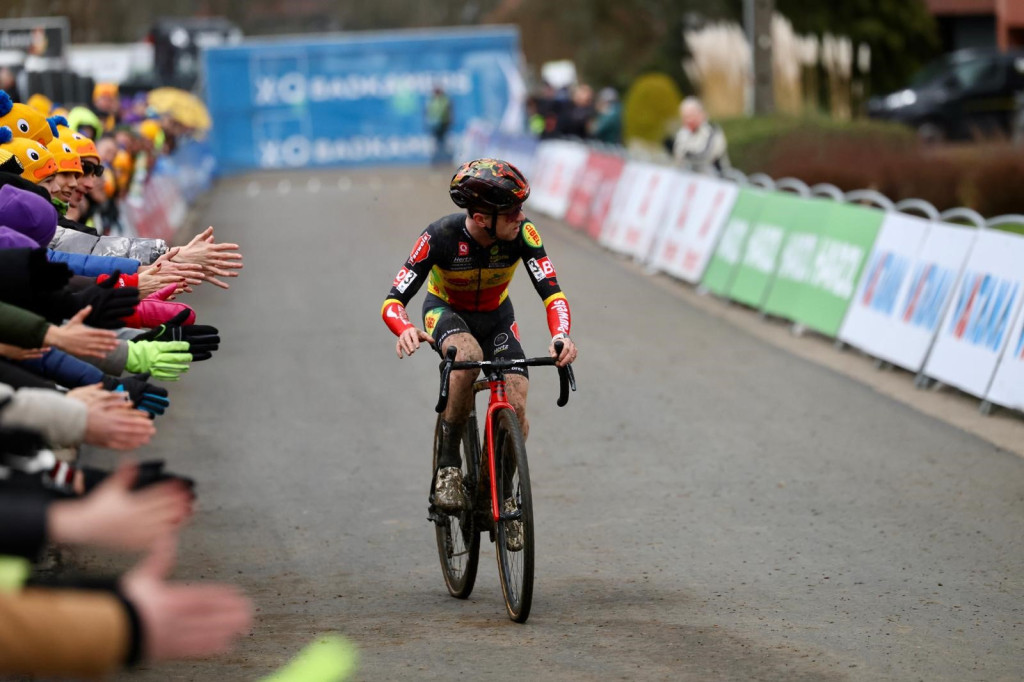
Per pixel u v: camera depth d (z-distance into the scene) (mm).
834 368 34188
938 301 31500
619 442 27344
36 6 125438
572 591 18328
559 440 27672
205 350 15930
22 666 5527
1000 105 100250
